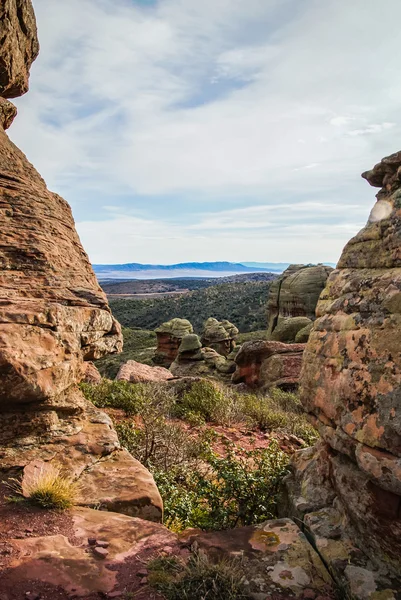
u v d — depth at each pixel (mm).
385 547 3217
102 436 5766
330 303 4531
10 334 5176
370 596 2918
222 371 25453
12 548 3365
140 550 3506
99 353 7078
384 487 3125
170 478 5891
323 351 4355
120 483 4812
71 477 4688
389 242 3820
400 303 3387
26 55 10094
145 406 8156
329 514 3998
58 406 5633
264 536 3764
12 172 7738
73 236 8469
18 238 6820
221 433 9461
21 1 9203
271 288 44375
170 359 39031
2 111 9109
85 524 3887
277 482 5113
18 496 4242
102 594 2906
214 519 4641
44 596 2838
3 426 5105
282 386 19031
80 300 6719
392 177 4086
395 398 3162
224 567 3152
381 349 3432
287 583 3135
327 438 4055
